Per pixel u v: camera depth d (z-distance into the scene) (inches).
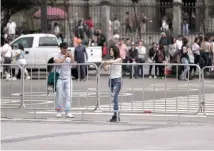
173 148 487.2
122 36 1764.3
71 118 701.9
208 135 560.7
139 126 633.6
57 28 1683.1
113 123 658.8
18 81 763.4
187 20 1774.1
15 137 546.6
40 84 745.6
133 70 741.9
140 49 1402.6
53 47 1389.0
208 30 1710.1
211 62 1369.3
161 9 1904.5
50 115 731.4
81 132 582.2
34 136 553.0
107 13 1754.4
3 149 482.3
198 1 1792.6
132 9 1969.7
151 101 713.0
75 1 2009.1
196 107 696.4
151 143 513.0
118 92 677.9
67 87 703.7
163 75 723.4
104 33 1734.7
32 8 1893.5
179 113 687.7
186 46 1334.9
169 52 1417.3
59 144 507.2
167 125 639.1
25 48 1385.3
